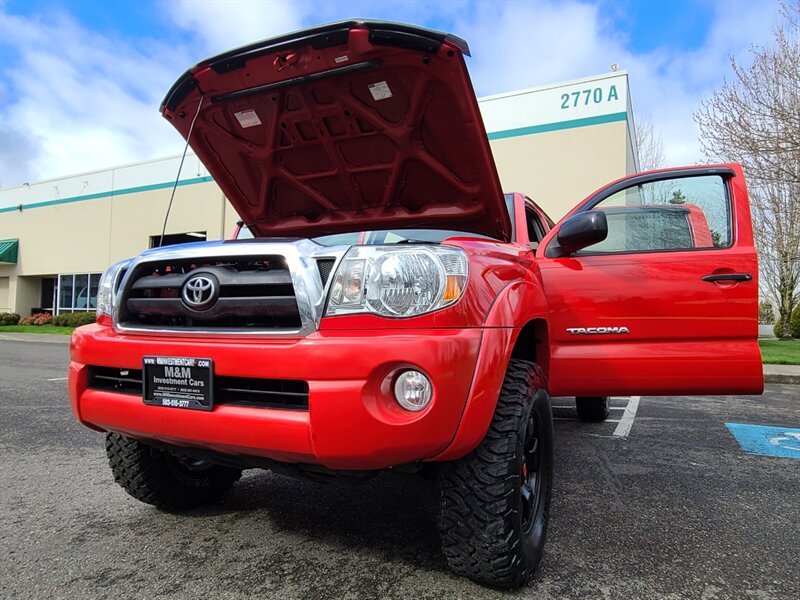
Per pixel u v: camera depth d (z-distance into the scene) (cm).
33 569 215
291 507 282
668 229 304
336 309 171
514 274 223
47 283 2767
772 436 450
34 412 553
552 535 246
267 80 245
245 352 176
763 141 1152
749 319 277
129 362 202
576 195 1420
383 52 221
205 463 281
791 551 230
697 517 269
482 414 171
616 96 1388
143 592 197
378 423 159
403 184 296
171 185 2177
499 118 1509
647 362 282
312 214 337
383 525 257
